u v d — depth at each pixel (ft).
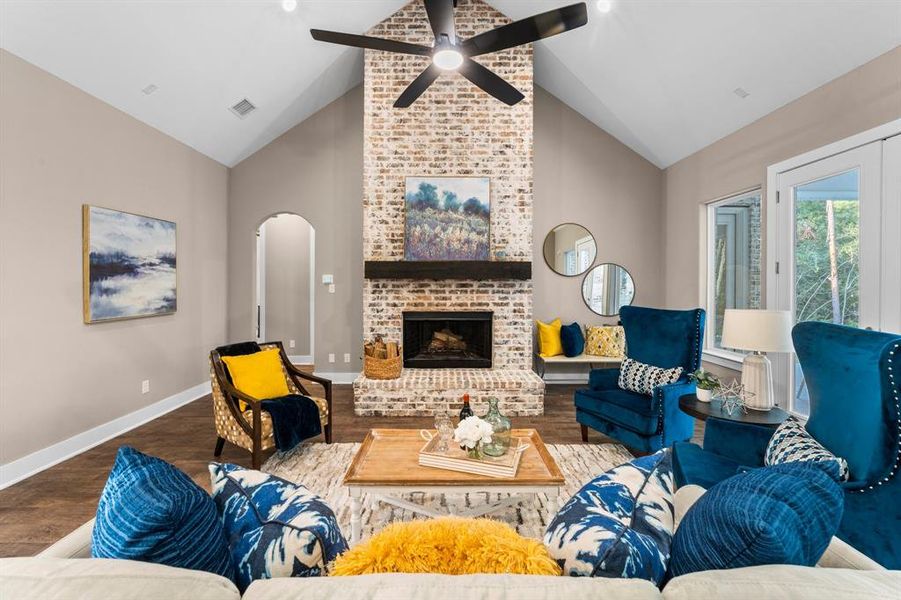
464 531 2.78
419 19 14.65
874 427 4.48
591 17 12.32
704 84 12.24
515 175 14.93
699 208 15.26
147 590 2.06
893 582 2.13
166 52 10.98
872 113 8.72
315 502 3.39
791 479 2.90
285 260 22.61
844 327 5.51
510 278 14.55
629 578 2.45
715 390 8.82
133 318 12.30
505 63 14.82
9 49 8.81
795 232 10.87
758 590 2.08
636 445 9.61
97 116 11.00
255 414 9.12
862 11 8.21
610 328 16.90
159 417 13.17
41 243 9.57
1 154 8.75
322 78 15.44
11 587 2.00
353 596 2.11
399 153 14.84
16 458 9.04
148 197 12.89
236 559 3.05
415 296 14.99
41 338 9.57
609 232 17.83
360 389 13.48
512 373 14.55
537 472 6.47
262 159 17.39
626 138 17.25
